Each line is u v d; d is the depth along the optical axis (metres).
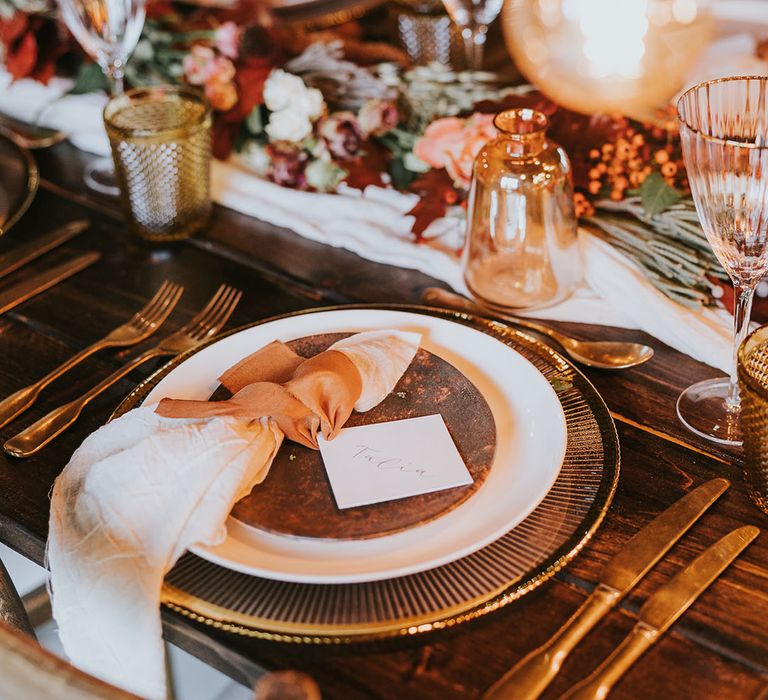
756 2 1.48
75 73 1.48
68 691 0.49
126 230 1.16
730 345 0.88
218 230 1.15
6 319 0.99
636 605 0.63
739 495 0.72
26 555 0.75
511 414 0.78
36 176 1.21
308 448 0.73
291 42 1.35
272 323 0.87
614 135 1.02
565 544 0.65
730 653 0.60
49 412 0.85
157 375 0.82
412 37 1.47
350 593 0.62
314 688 0.43
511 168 0.92
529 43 1.48
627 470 0.75
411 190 1.09
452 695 0.58
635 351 0.89
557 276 0.96
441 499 0.68
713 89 0.76
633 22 1.40
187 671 1.09
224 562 0.63
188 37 1.31
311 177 1.17
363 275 1.05
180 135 1.06
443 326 0.86
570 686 0.58
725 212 0.73
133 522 0.65
